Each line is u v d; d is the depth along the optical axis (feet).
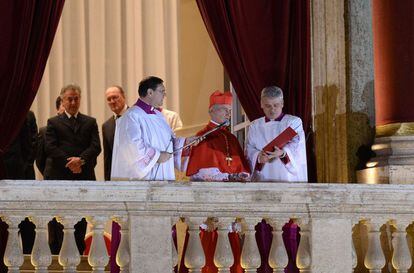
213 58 65.16
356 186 43.93
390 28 51.67
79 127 58.23
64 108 58.34
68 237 41.27
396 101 51.39
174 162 45.96
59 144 57.93
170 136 45.52
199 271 42.16
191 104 66.95
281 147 46.01
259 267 45.16
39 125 67.46
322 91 53.26
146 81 45.14
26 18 49.16
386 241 48.96
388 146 50.65
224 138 46.16
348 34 52.85
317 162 53.26
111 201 41.45
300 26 53.11
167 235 41.91
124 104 58.85
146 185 41.86
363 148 52.24
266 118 47.52
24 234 55.06
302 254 43.50
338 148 52.44
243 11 52.60
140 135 44.37
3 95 48.67
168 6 69.36
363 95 52.65
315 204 43.37
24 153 55.16
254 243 42.80
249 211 42.88
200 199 42.27
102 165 67.92
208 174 45.44
